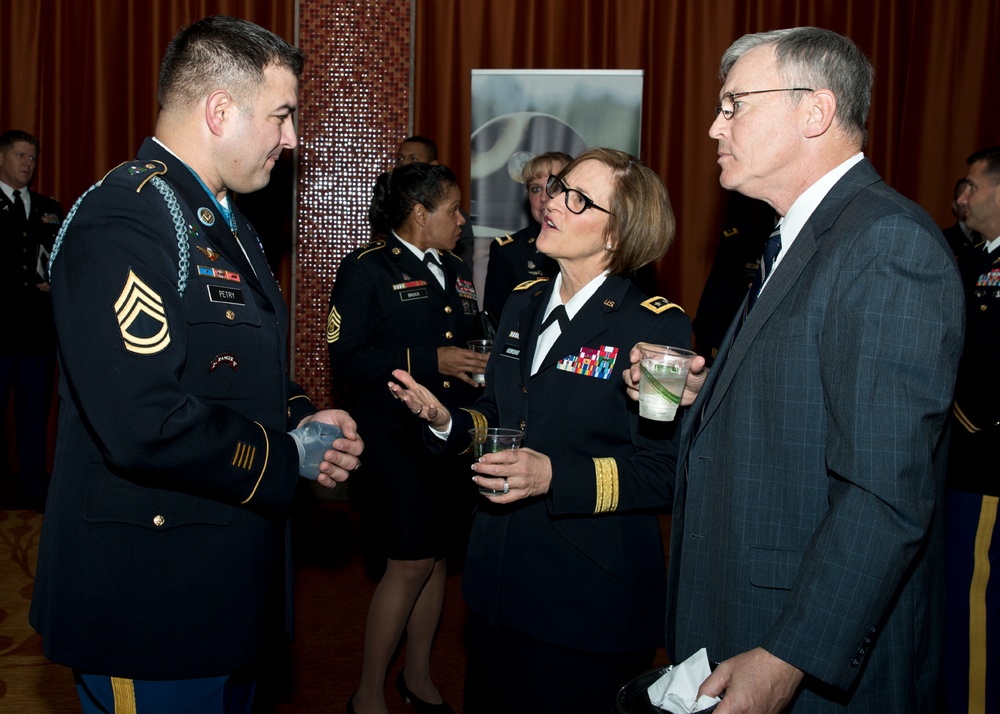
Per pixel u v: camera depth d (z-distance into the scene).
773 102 1.42
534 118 4.80
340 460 1.61
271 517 1.57
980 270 2.77
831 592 1.18
